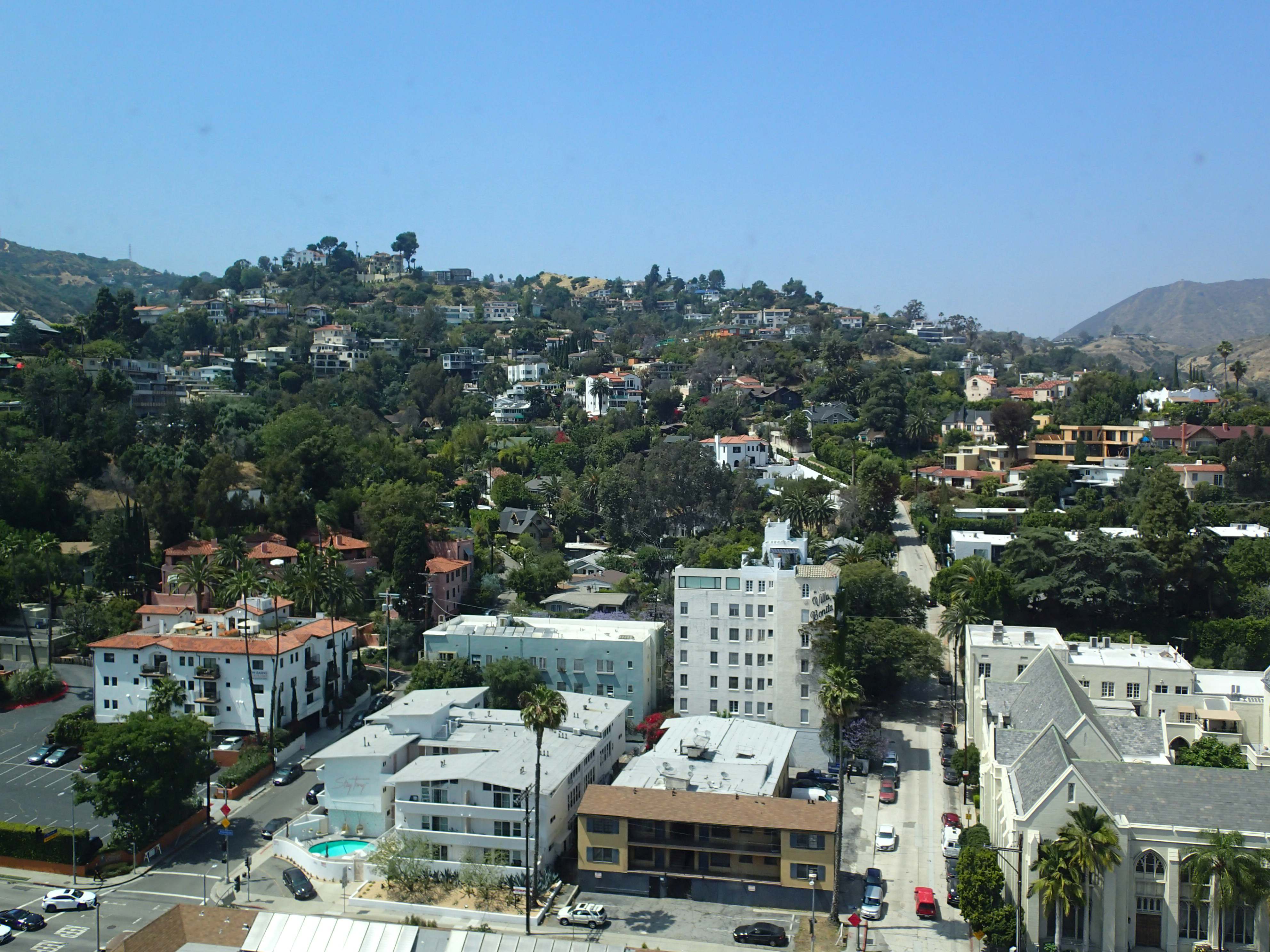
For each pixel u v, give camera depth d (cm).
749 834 9944
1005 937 8406
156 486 18762
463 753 11525
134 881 10431
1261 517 19712
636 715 14275
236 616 14650
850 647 13938
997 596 15525
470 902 9875
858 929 9288
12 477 18612
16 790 12312
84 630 16275
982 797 10706
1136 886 8169
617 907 9894
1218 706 12044
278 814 11912
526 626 15188
